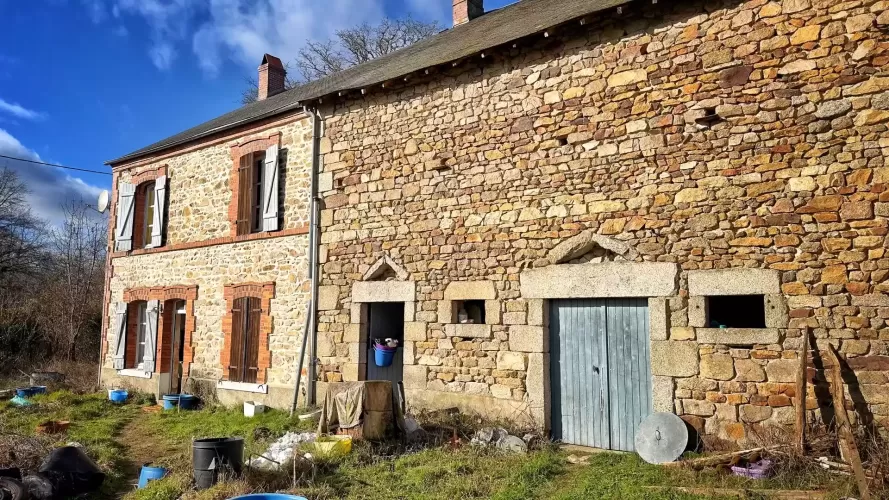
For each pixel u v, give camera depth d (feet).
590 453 19.71
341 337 27.12
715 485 15.33
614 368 20.52
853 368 16.51
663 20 20.24
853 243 16.88
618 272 20.22
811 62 17.83
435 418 23.08
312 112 29.14
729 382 18.07
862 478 13.48
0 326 51.29
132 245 38.86
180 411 30.73
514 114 23.08
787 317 17.47
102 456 21.34
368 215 26.78
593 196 21.02
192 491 16.37
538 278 21.88
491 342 22.81
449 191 24.47
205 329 33.47
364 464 18.97
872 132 16.89
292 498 14.03
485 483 16.52
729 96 18.92
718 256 18.63
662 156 19.85
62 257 72.79
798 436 16.05
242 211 32.32
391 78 25.61
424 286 24.73
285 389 28.91
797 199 17.70
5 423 26.61
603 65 21.22
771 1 18.53
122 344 38.27
